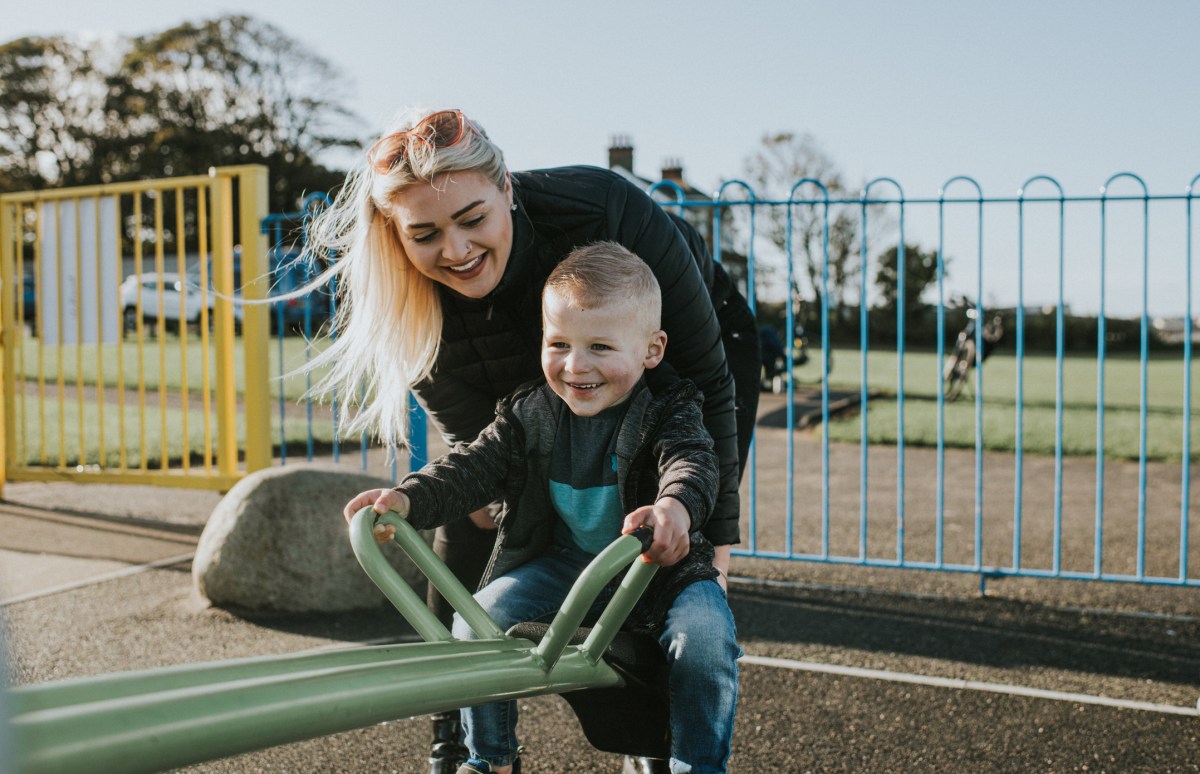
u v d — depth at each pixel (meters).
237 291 6.30
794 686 3.21
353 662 1.11
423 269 1.84
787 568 4.86
